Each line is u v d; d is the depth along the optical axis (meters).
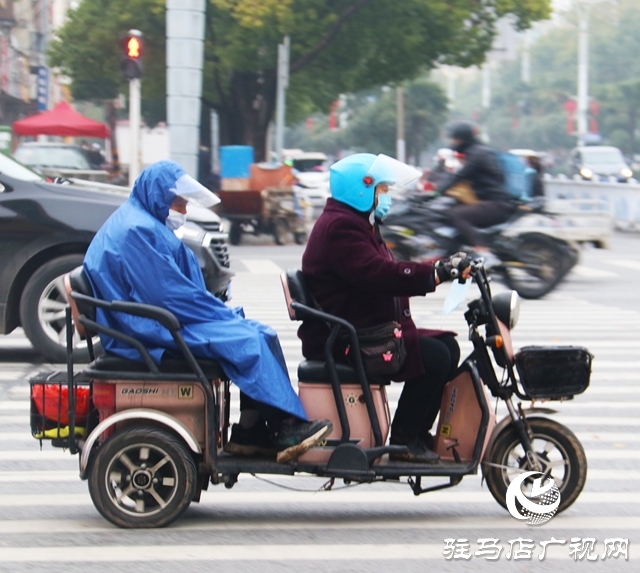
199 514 8.47
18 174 14.71
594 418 12.12
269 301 21.73
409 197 22.30
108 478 7.91
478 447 8.01
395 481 8.16
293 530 8.03
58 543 7.68
